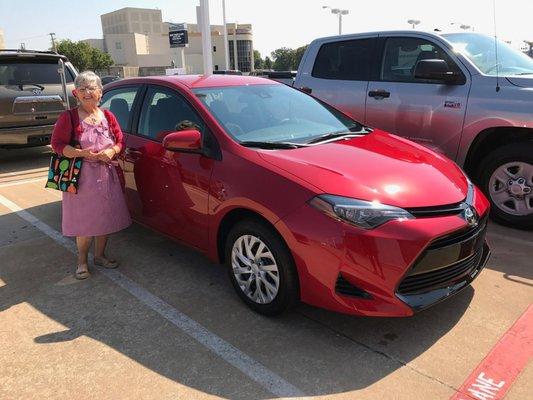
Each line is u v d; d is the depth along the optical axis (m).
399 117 5.30
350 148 3.46
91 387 2.64
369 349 2.89
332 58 6.04
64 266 4.20
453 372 2.67
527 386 2.54
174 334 3.11
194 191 3.53
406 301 2.73
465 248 2.93
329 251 2.74
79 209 3.78
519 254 4.12
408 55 5.33
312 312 3.30
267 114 3.91
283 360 2.82
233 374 2.71
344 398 2.50
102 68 88.81
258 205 3.01
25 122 7.98
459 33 5.30
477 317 3.17
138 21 139.50
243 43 103.88
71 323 3.28
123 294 3.66
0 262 4.31
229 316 3.30
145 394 2.57
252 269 3.23
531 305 3.30
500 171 4.73
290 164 3.08
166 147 3.51
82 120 3.69
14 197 6.40
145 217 4.24
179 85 3.97
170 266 4.13
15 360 2.89
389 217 2.72
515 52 5.30
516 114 4.42
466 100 4.75
